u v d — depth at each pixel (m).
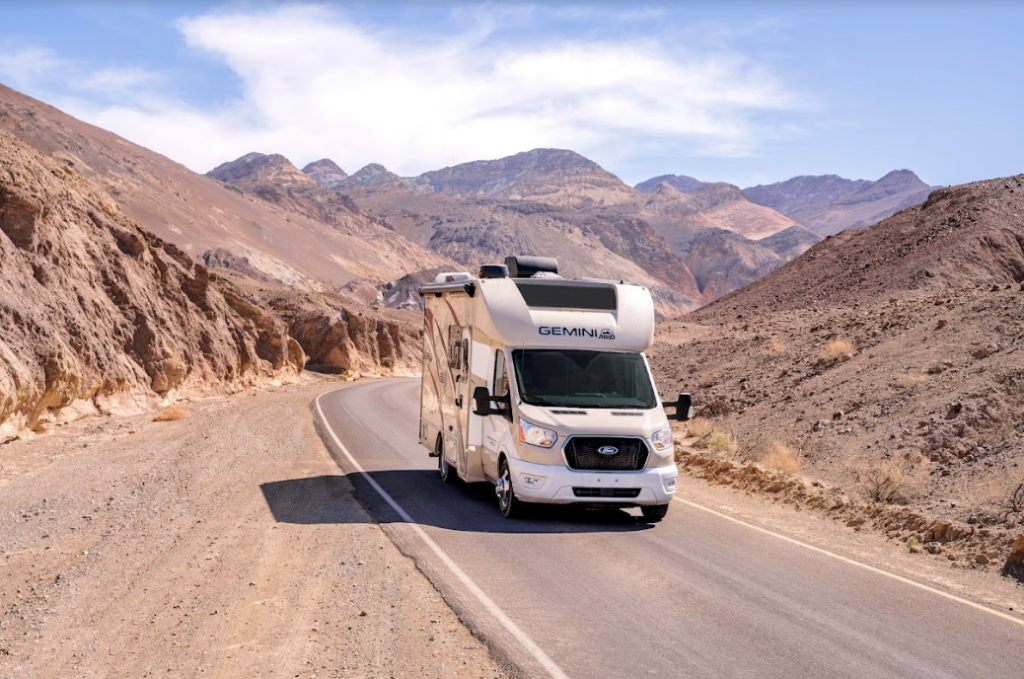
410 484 14.38
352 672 5.90
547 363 11.58
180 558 9.26
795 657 6.30
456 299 13.76
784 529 11.24
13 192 23.80
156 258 35.41
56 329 22.61
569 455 10.84
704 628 6.93
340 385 48.59
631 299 12.30
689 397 11.77
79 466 15.66
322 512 11.77
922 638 6.81
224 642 6.57
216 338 37.84
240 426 23.08
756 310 60.94
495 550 9.56
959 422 15.81
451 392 13.92
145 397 27.17
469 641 6.55
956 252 53.56
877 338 25.34
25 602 7.80
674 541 10.25
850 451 16.91
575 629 6.84
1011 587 8.61
